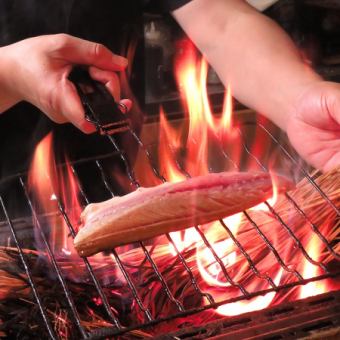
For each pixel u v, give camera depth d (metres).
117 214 1.38
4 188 1.72
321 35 2.20
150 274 1.42
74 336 1.33
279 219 1.40
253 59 1.67
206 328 1.24
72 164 1.59
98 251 1.38
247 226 1.47
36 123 1.74
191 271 1.37
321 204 1.46
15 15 1.70
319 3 2.16
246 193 1.41
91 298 1.38
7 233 1.53
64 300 1.37
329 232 1.45
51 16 1.72
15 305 1.36
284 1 2.18
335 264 1.41
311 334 1.23
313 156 1.59
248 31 1.70
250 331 1.23
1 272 1.40
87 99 1.46
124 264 1.42
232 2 1.75
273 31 1.70
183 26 1.77
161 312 1.38
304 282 1.28
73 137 1.77
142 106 1.85
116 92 1.50
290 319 1.25
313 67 2.19
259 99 1.67
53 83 1.46
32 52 1.48
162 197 1.39
